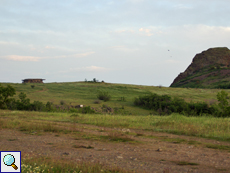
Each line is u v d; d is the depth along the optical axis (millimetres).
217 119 20219
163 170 7199
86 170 6758
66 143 11625
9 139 12516
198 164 7934
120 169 6930
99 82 158000
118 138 12883
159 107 68500
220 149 10383
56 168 6754
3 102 52062
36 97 91188
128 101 91250
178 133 14891
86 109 50500
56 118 24781
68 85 137625
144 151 9969
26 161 7488
